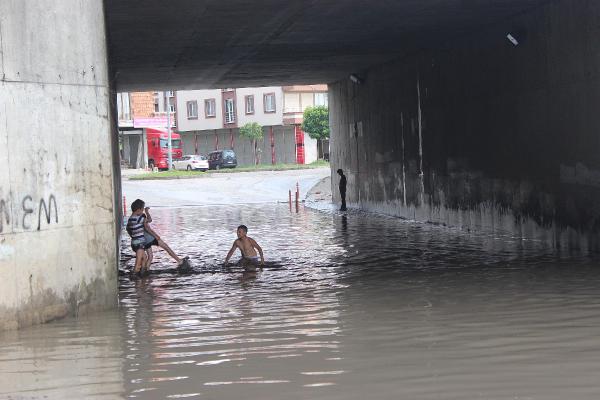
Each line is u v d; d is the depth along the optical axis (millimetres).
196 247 55406
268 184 132125
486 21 53844
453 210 64375
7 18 27281
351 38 59156
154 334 26516
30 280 28078
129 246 59781
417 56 69250
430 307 29953
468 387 19109
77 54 29750
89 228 30188
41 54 28422
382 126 79188
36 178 28188
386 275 39250
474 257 45031
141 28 50938
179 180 145625
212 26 51656
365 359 22156
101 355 23734
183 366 22156
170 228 71188
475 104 59156
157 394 19562
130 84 84812
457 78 61844
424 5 47469
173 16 47469
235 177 149500
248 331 26609
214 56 65625
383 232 62062
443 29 56750
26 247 27891
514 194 54125
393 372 20688
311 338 25141
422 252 48406
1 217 27047
